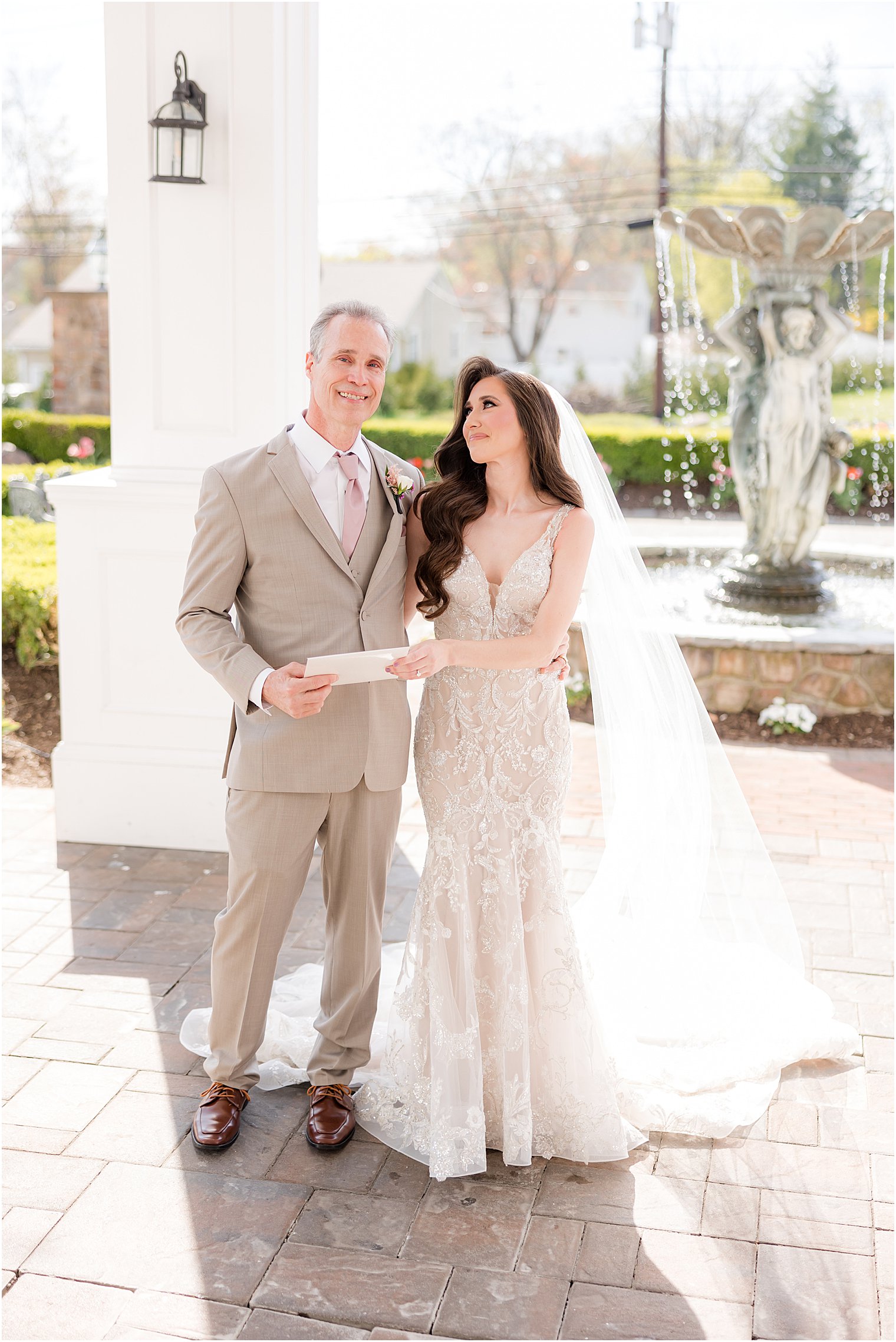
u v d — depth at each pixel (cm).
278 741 259
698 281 2459
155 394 429
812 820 496
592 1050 268
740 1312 220
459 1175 258
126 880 423
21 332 3156
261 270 414
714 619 728
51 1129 275
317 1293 223
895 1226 246
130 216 419
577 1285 226
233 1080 279
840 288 2288
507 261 3073
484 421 262
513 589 264
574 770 570
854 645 639
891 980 353
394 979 346
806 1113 287
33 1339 210
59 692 620
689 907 325
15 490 870
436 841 270
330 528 258
